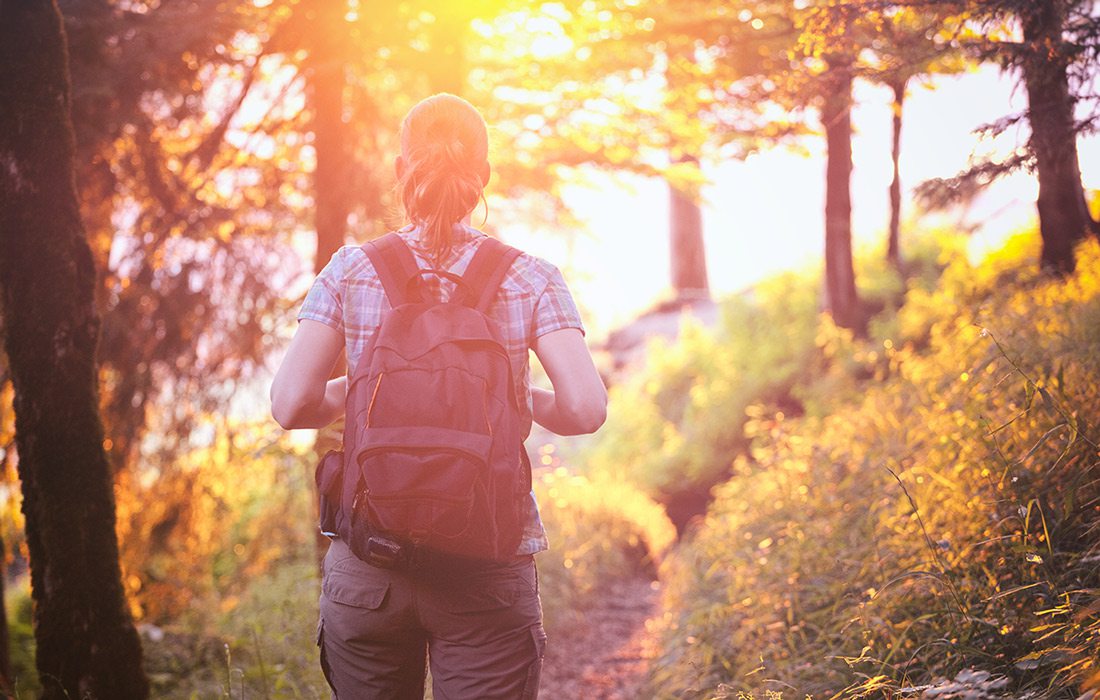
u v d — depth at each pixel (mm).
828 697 3137
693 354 15734
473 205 2188
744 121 6387
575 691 5727
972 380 4246
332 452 2105
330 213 6188
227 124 6461
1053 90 4383
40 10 3496
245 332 6508
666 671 4805
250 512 8867
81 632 3520
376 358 1989
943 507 3650
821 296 12883
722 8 6043
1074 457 3268
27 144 3455
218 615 7430
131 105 5793
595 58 6703
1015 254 7977
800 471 6070
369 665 2121
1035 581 2932
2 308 3510
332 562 2135
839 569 4121
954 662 2760
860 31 4754
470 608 2053
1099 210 6293
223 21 5949
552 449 11961
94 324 3605
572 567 8164
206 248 6539
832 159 10094
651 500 12773
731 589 4945
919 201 4703
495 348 2018
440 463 1884
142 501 6730
